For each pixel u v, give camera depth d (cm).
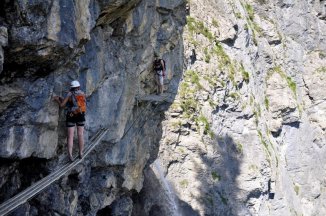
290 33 6444
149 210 3794
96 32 1941
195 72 4406
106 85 2103
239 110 4719
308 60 6444
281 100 5672
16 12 1236
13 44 1263
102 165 2308
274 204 4941
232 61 4884
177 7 3162
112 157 2347
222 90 4541
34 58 1366
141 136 2861
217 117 4512
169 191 3981
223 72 4616
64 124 1709
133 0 2005
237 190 4534
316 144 6188
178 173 4100
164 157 4000
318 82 6312
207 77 4444
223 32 4847
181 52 3469
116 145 2370
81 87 1823
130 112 2436
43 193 1720
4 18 1225
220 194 4322
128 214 2895
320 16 6644
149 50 2653
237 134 4700
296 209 5462
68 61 1555
